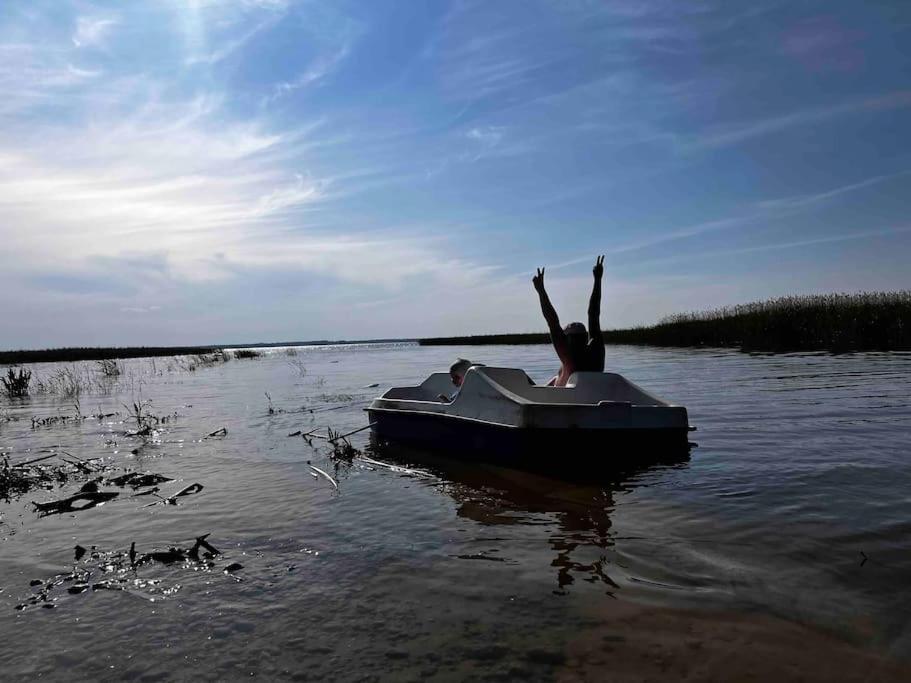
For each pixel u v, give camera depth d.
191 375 23.09
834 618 2.55
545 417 5.42
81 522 4.54
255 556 3.66
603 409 5.55
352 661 2.43
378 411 7.61
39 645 2.71
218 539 4.00
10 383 16.89
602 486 4.85
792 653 2.31
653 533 3.67
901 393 9.45
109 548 3.94
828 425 6.99
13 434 9.10
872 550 3.24
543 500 4.53
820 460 5.32
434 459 6.29
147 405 12.55
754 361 17.88
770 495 4.33
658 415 5.73
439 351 43.38
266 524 4.27
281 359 39.06
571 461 5.47
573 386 6.30
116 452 7.27
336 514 4.43
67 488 5.64
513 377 6.55
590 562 3.27
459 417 6.21
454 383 8.12
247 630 2.75
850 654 2.29
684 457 5.73
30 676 2.46
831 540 3.40
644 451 5.69
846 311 26.16
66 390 17.17
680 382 12.38
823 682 2.12
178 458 6.76
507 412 5.64
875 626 2.47
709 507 4.12
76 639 2.75
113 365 23.86
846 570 3.00
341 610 2.88
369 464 6.14
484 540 3.70
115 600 3.14
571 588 2.96
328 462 6.29
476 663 2.36
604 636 2.50
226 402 12.62
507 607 2.80
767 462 5.34
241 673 2.40
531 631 2.57
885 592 2.76
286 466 6.15
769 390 10.51
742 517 3.87
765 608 2.66
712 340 30.81
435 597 2.95
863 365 15.00
